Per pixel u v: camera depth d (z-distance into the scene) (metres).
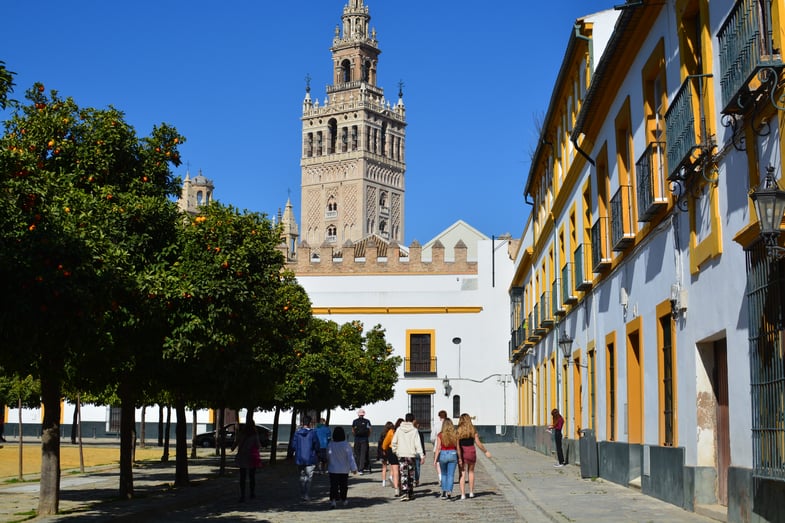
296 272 68.38
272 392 30.52
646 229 19.27
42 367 14.88
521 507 19.36
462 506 20.20
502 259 66.31
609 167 23.20
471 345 65.88
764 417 11.70
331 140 166.62
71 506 19.80
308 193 166.88
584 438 24.64
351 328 51.78
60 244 13.01
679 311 16.62
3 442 61.38
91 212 17.75
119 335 18.59
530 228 47.56
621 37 19.77
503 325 65.69
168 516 18.77
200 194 119.38
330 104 166.12
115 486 25.95
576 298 29.52
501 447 50.59
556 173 35.09
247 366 22.05
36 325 12.86
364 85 163.38
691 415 16.03
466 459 22.06
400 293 66.56
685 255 16.38
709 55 14.34
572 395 30.81
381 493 24.59
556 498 19.50
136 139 19.72
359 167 162.62
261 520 17.81
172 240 19.17
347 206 163.38
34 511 18.61
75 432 60.34
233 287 19.05
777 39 10.99
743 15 11.80
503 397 65.19
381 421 65.88
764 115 11.84
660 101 18.44
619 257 22.56
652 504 17.48
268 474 32.09
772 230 10.70
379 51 169.62
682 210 16.38
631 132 20.56
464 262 67.38
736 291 13.37
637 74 19.83
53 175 17.69
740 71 11.89
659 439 18.53
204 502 22.25
